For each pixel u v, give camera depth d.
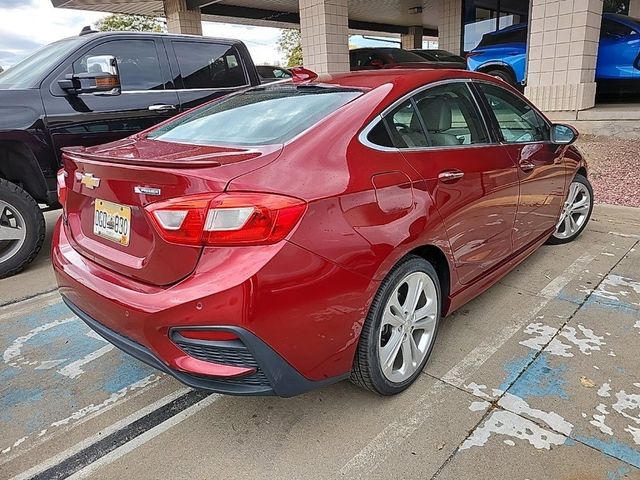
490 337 2.83
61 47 4.54
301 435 2.15
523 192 3.11
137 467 2.02
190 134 2.54
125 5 15.33
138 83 4.73
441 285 2.61
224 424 2.25
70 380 2.64
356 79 2.65
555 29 8.03
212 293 1.72
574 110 8.10
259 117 2.44
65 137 4.21
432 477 1.89
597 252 4.01
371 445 2.07
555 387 2.37
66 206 2.53
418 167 2.30
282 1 16.28
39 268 4.29
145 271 1.94
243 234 1.73
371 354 2.15
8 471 2.03
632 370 2.47
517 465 1.92
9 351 2.94
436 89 2.64
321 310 1.88
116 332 2.04
